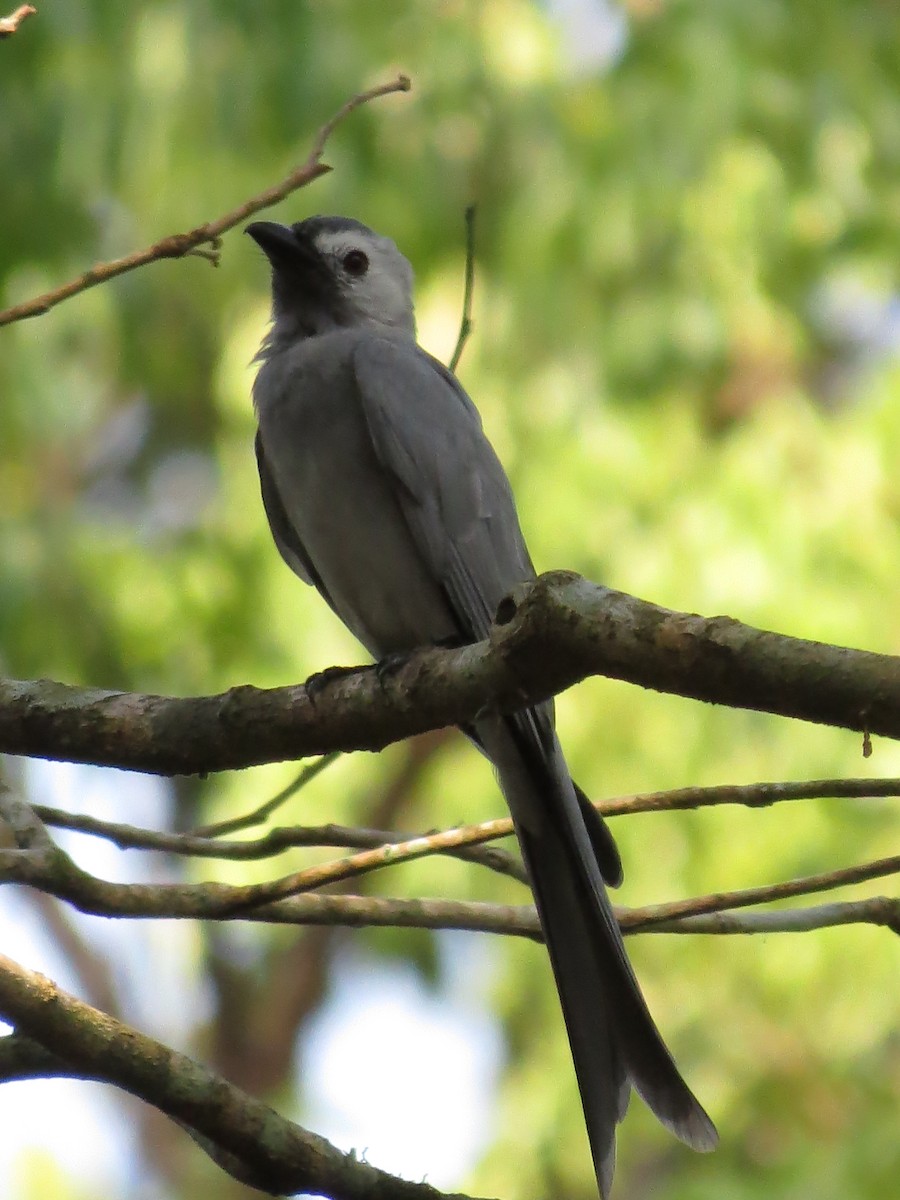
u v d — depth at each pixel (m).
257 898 5.40
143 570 12.05
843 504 11.49
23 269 11.77
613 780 11.23
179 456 14.89
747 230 12.00
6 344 12.38
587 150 12.12
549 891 6.24
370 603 7.70
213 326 12.99
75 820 5.96
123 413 15.49
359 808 12.76
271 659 12.00
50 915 16.33
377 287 8.55
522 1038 13.26
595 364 12.12
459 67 12.01
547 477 11.66
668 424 11.98
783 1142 11.31
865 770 10.88
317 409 7.60
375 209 12.03
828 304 14.34
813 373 14.28
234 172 11.95
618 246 11.98
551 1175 12.02
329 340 7.85
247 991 16.14
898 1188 10.52
